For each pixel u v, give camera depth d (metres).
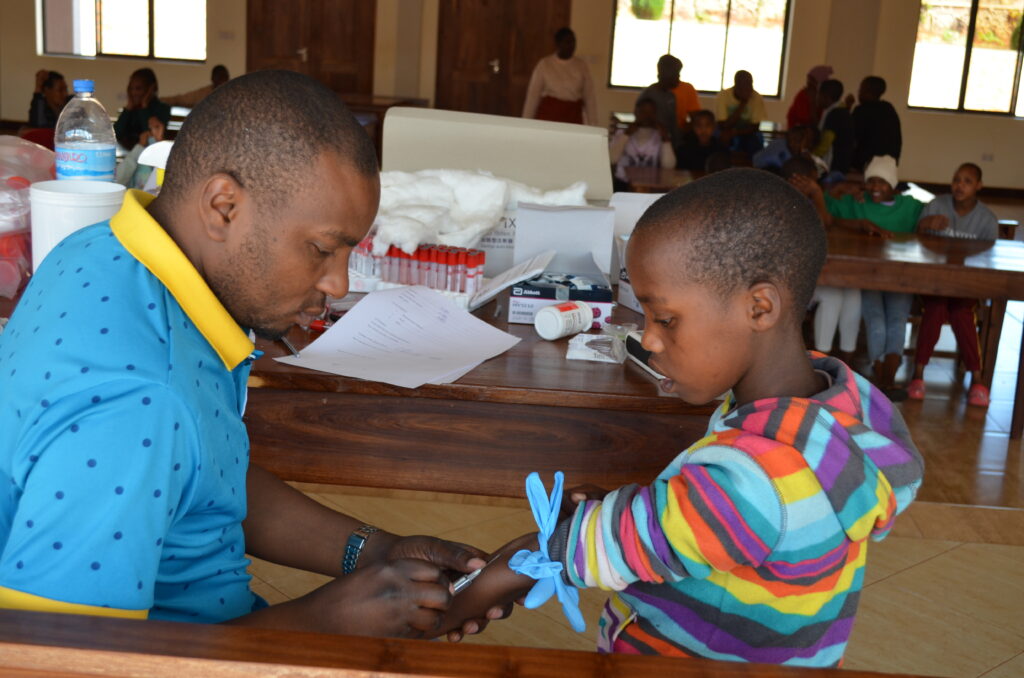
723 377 1.05
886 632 2.37
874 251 4.06
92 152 1.88
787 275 1.01
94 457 0.83
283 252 0.95
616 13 11.09
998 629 2.42
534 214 2.09
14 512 0.89
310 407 1.67
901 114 11.01
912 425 3.91
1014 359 4.94
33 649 0.71
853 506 0.96
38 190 1.62
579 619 1.01
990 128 11.01
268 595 2.38
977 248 4.22
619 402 1.62
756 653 1.02
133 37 11.30
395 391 1.63
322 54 11.18
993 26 10.80
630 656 0.75
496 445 1.67
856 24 10.57
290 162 0.92
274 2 11.09
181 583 1.01
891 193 4.86
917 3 10.73
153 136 5.11
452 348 1.79
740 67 11.19
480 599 1.12
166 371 0.88
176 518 0.94
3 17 11.20
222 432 0.97
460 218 2.15
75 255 0.95
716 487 0.94
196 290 0.94
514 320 1.98
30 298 0.96
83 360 0.86
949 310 4.23
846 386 1.04
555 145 2.34
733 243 0.99
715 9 11.05
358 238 0.99
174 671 0.71
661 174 6.01
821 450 0.96
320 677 0.71
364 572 1.09
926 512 3.07
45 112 7.69
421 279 2.03
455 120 2.33
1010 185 11.13
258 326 1.02
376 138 9.32
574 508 1.15
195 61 11.34
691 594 1.03
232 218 0.93
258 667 0.70
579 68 8.80
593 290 1.95
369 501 2.91
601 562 0.97
